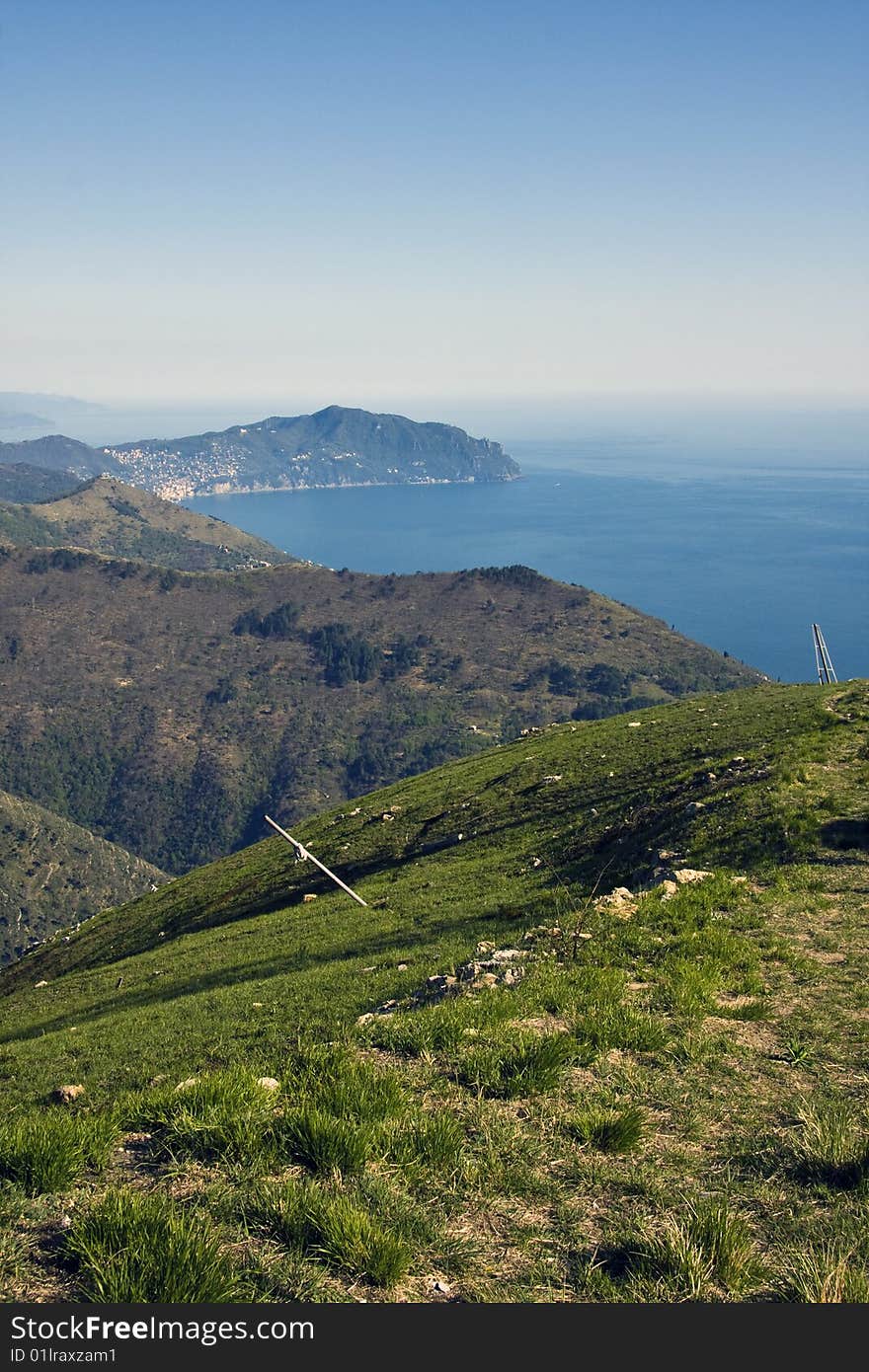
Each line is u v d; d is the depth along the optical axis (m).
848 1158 7.82
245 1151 7.96
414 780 68.50
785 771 27.66
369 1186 7.41
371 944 27.09
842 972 13.27
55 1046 24.03
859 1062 10.20
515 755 60.75
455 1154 8.02
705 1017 11.75
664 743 48.00
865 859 19.23
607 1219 7.21
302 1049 10.87
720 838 22.92
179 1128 8.32
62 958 57.38
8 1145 7.89
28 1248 6.68
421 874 37.53
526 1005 12.34
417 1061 10.52
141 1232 6.46
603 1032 10.88
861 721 36.94
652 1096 9.49
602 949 14.89
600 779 43.78
